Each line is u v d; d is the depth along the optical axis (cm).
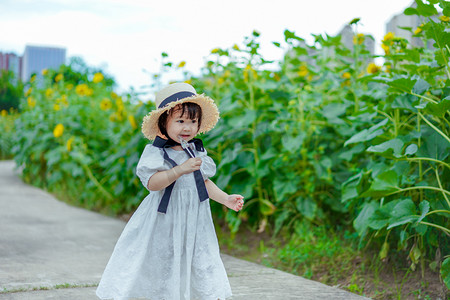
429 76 349
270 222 503
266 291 310
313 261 389
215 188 273
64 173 803
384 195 313
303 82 496
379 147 313
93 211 652
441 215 328
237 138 493
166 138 271
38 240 448
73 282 316
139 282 246
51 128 829
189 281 245
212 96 550
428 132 345
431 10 316
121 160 637
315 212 453
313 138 484
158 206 250
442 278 311
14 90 4153
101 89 880
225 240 478
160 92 264
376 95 384
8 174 1054
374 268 361
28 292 294
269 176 474
